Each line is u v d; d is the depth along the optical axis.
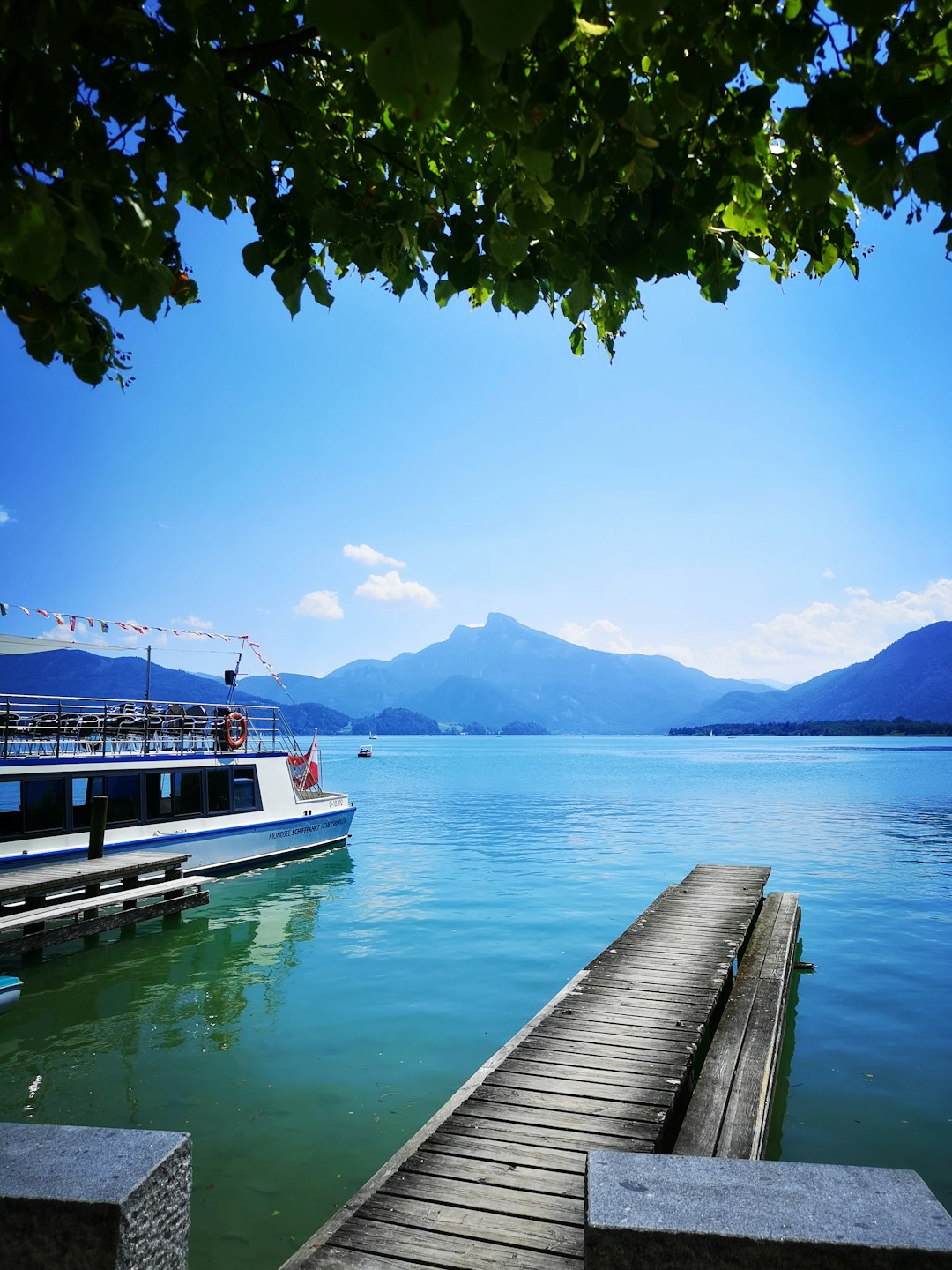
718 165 2.68
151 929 18.88
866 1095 9.90
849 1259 2.51
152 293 2.58
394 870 27.05
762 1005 10.71
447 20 1.28
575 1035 9.06
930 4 2.19
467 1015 12.89
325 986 14.50
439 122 3.09
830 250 3.23
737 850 32.78
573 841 35.81
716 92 2.52
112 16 2.14
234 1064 10.86
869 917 20.44
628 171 2.46
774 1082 9.16
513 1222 5.48
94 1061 10.95
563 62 2.08
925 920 20.14
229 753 25.88
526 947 17.23
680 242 2.75
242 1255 6.64
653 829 40.88
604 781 89.31
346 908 21.27
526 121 2.15
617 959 12.19
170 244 3.26
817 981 14.95
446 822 44.75
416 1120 9.15
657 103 2.57
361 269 3.31
